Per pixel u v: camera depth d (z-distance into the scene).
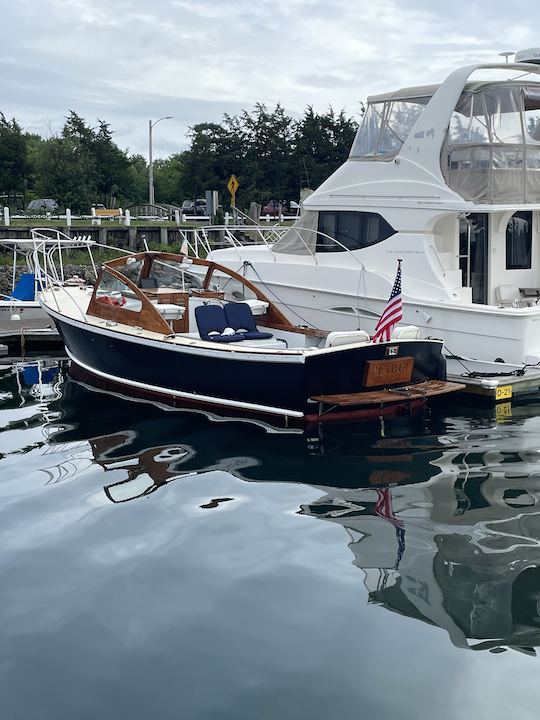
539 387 10.30
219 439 8.78
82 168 41.19
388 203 11.70
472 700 3.99
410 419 9.55
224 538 6.08
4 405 10.63
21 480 7.50
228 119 42.94
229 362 9.50
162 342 10.13
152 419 9.71
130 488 7.24
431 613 4.85
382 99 12.05
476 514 6.53
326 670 4.28
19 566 5.64
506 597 5.04
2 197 43.28
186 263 12.43
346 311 12.12
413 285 11.41
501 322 10.25
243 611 4.95
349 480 7.41
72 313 12.08
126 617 4.91
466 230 11.73
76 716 3.96
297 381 8.98
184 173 43.03
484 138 10.88
